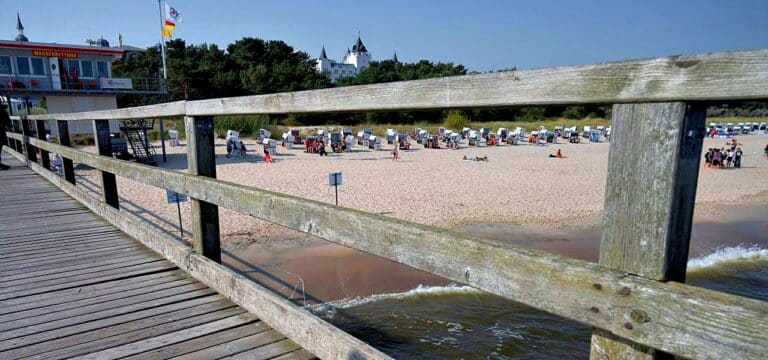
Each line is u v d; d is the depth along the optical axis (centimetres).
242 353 198
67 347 206
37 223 446
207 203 275
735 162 2097
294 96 179
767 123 5388
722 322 78
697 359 81
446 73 6131
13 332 221
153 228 366
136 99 3353
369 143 2716
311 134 3316
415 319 586
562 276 101
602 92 92
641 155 89
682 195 87
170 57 5438
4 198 573
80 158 511
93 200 490
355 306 608
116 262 326
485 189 1442
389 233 143
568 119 5512
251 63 5775
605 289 94
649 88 85
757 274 786
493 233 967
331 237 168
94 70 2283
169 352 201
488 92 113
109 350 203
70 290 273
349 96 153
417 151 2617
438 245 128
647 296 87
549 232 981
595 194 1400
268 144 2278
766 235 1009
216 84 4634
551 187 1505
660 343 86
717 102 80
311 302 609
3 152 1143
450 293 657
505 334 565
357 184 1477
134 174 355
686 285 85
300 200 185
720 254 877
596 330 103
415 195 1323
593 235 964
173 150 2369
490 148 2891
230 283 252
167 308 246
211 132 266
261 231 901
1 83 2053
